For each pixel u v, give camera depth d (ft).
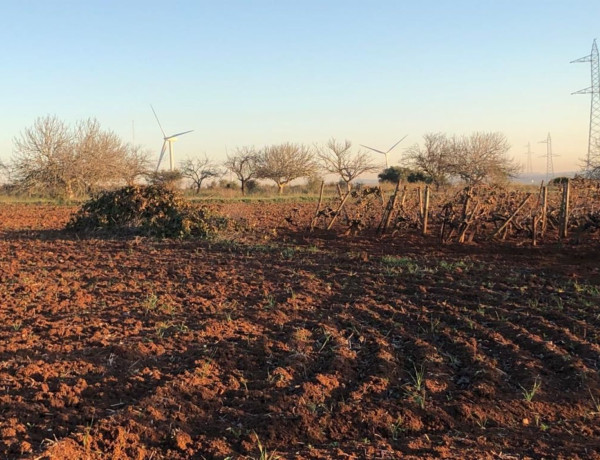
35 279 26.94
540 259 31.48
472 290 23.88
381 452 11.32
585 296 22.57
